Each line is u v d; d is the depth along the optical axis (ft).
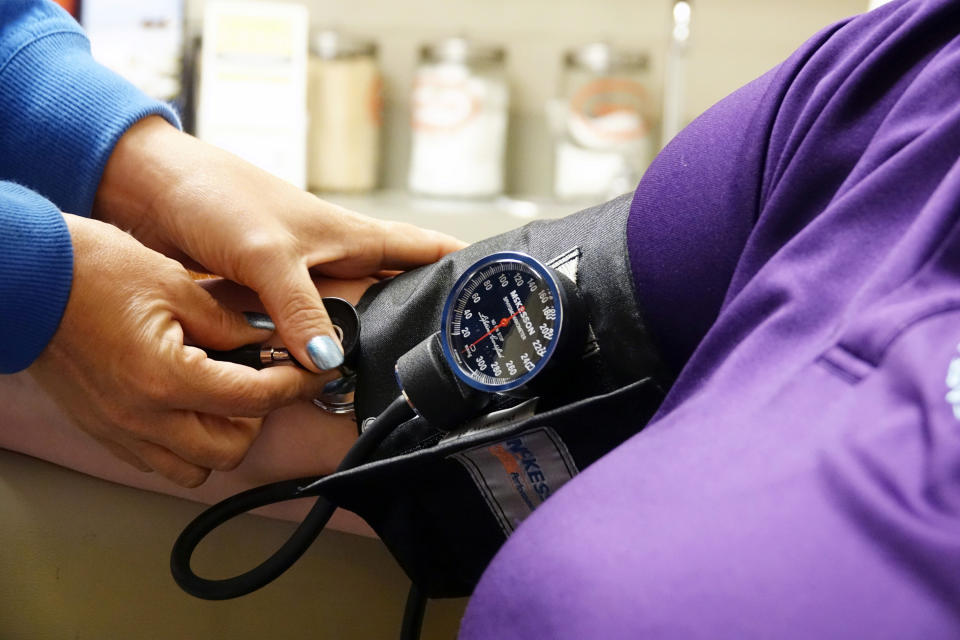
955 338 0.83
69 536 1.90
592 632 0.81
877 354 0.87
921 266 0.91
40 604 1.91
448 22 5.98
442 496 1.57
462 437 1.49
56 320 1.65
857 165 1.09
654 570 0.82
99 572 1.91
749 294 1.03
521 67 6.03
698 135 1.51
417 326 1.82
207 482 1.96
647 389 1.32
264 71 5.17
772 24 5.90
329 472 1.92
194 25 5.63
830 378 0.88
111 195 2.04
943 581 0.74
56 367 1.73
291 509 1.91
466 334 1.59
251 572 1.66
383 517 1.58
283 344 1.95
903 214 0.99
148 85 5.05
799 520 0.80
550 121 6.03
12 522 1.89
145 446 1.80
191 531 1.74
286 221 1.97
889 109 1.15
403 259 2.15
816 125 1.19
